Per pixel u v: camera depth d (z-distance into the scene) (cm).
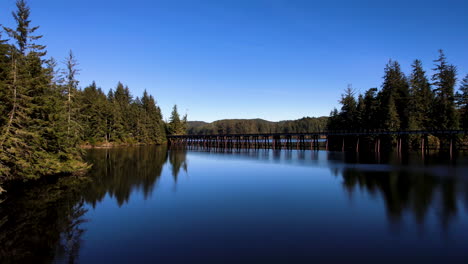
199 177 2125
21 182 1806
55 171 1975
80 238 932
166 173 2333
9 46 1581
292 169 2500
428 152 3834
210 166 2802
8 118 1449
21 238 941
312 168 2523
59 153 2102
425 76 4816
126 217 1152
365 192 1541
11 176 1580
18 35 1944
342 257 778
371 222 1066
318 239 907
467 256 784
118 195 1533
